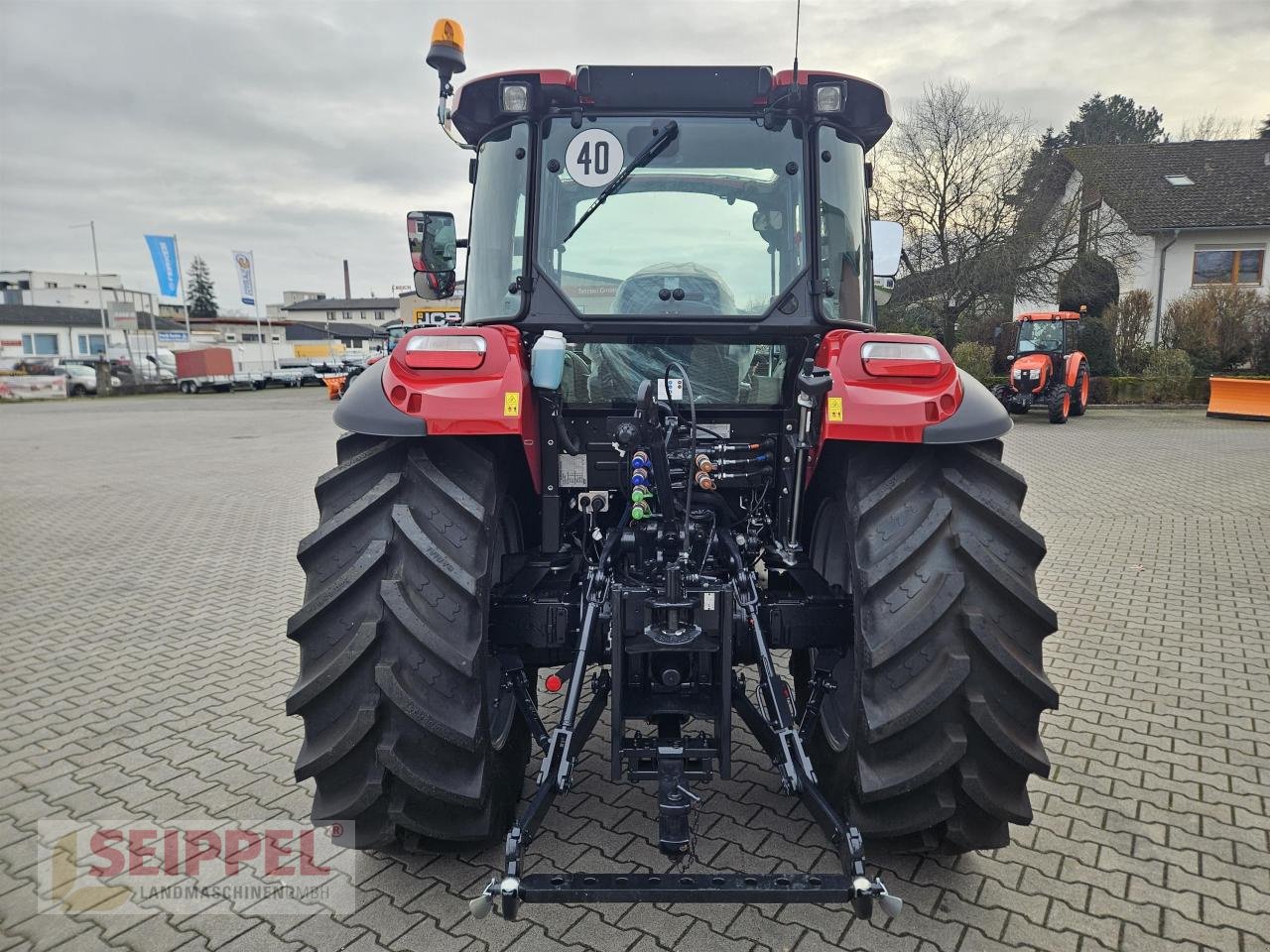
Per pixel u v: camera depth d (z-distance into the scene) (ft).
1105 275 79.00
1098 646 15.48
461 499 7.88
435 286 11.82
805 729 9.23
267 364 133.69
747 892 6.77
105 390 120.88
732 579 9.12
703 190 9.55
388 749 7.39
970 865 8.97
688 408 10.05
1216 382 58.18
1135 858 9.14
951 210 77.51
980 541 7.56
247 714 13.25
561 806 10.23
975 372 73.77
